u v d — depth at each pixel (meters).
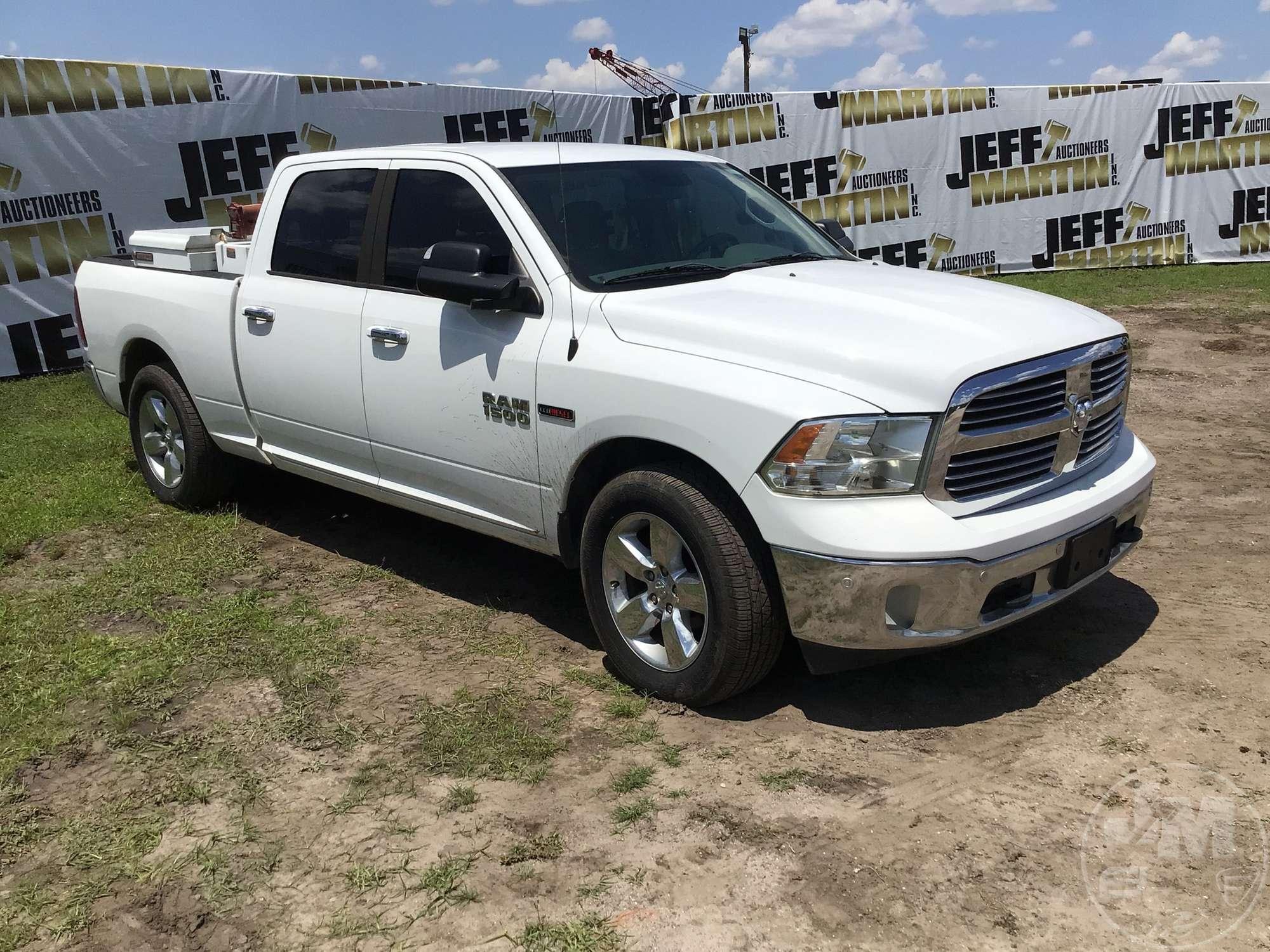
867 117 14.88
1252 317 11.62
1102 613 4.20
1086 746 3.24
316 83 11.80
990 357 3.18
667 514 3.43
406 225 4.39
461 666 3.96
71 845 2.93
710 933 2.49
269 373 4.91
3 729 3.56
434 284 3.87
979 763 3.18
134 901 2.69
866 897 2.59
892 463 3.10
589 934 2.49
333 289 4.62
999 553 3.14
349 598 4.67
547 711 3.60
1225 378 8.63
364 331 4.41
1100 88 15.68
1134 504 3.69
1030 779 3.08
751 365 3.27
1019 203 15.84
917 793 3.04
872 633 3.12
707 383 3.28
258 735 3.49
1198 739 3.24
